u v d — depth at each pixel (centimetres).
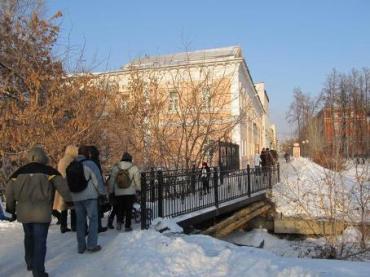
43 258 569
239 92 2761
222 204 1382
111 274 593
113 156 1585
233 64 2747
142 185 942
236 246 789
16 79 1399
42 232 566
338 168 1411
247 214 1577
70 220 1026
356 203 1362
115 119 1628
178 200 1141
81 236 726
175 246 698
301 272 551
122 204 936
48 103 1288
